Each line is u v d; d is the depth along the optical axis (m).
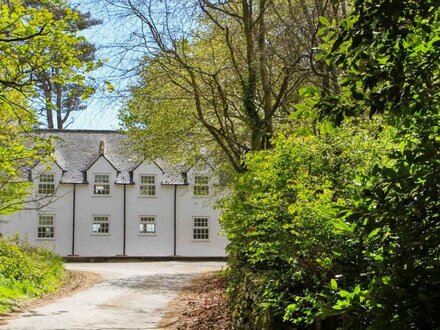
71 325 12.89
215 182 29.70
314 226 6.06
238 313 10.36
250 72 15.52
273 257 7.30
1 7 11.23
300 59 14.02
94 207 38.78
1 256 19.84
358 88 3.66
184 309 15.39
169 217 39.38
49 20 11.21
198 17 15.72
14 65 11.79
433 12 3.07
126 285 22.48
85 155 40.66
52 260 25.14
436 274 2.96
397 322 2.99
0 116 15.66
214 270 29.67
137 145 22.75
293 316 7.22
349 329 4.10
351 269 4.26
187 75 16.72
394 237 3.31
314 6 14.23
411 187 3.01
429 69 3.26
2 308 14.87
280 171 6.61
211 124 19.31
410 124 3.58
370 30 3.27
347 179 6.16
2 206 18.86
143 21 14.35
